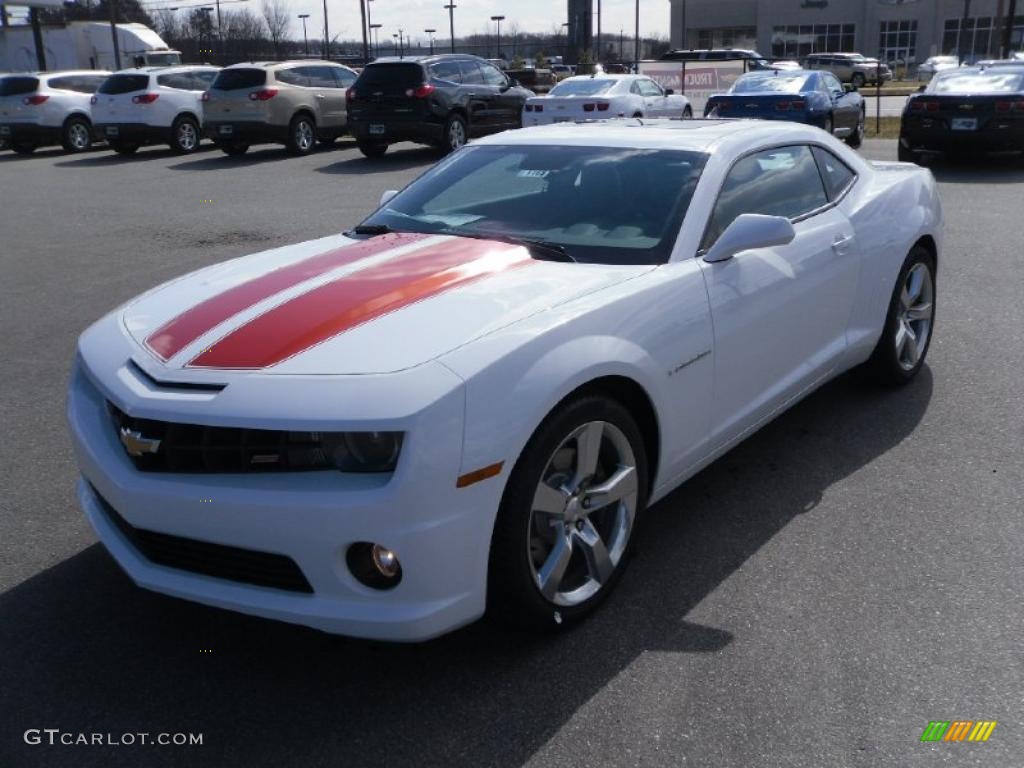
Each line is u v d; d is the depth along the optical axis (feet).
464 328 9.32
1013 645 9.63
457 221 12.94
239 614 10.61
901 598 10.52
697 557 11.53
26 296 26.58
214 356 9.26
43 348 21.57
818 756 8.16
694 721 8.64
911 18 244.22
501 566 9.12
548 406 9.06
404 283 10.53
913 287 16.75
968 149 45.91
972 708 8.72
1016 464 13.85
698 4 270.67
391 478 8.25
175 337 9.84
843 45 253.65
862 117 60.13
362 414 8.25
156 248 32.99
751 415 12.64
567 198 12.75
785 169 14.10
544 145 14.15
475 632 10.12
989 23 236.22
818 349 14.15
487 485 8.67
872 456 14.30
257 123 61.21
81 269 29.99
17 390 18.61
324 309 9.89
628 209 12.29
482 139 15.33
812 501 12.92
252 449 8.52
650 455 11.05
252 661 9.74
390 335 9.23
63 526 12.82
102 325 11.09
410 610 8.54
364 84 57.67
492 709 8.88
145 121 66.18
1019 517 12.27
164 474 8.91
